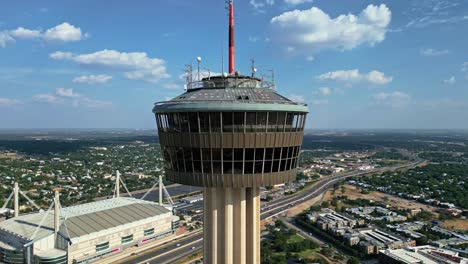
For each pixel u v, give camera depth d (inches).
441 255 6663.4
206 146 2000.5
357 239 7696.9
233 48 2396.7
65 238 6131.9
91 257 6353.3
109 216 7160.4
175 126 2076.8
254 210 2288.4
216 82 2279.8
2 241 6579.7
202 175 2066.9
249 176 2044.8
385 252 6747.1
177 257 6761.8
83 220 6825.8
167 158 2218.3
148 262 6496.1
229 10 2400.3
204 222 2257.6
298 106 2068.2
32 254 6043.3
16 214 7549.2
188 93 2305.6
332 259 6894.7
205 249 2255.2
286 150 2108.8
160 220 7682.1
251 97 2108.8
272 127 2006.6
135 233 7135.8
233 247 2230.6
